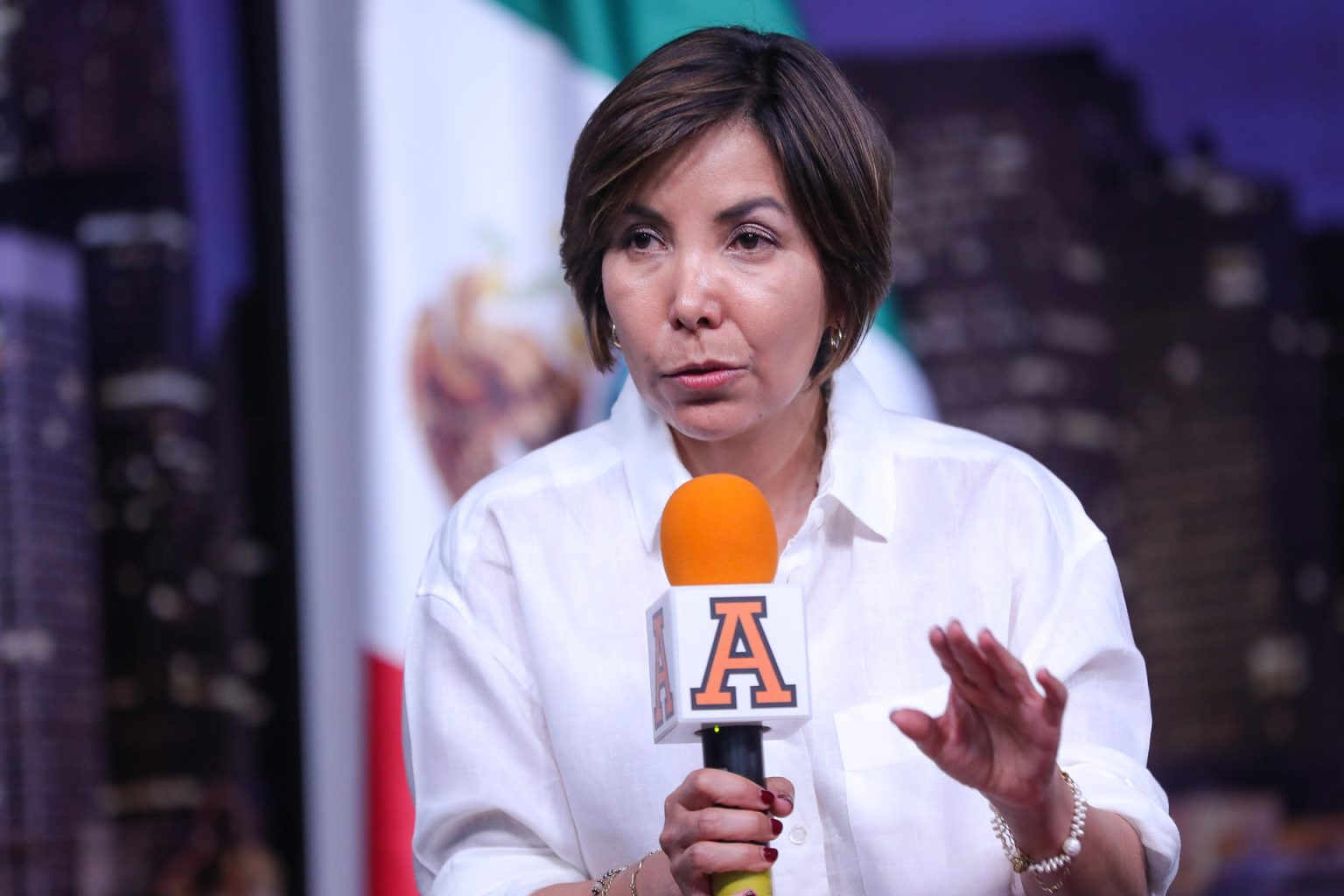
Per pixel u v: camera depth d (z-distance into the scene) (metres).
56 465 10.34
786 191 4.46
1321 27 11.14
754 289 4.41
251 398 10.59
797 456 5.20
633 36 10.15
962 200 10.80
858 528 5.02
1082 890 4.17
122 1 10.74
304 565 9.87
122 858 10.16
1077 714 4.81
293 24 10.17
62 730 10.15
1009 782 3.75
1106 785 4.49
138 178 10.64
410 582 9.71
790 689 3.71
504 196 10.02
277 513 10.54
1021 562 4.98
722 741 3.75
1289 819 10.41
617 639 4.95
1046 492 5.09
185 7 10.77
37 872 10.01
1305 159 10.97
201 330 10.61
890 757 4.77
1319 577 10.65
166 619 10.38
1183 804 10.45
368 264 9.90
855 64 10.84
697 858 3.56
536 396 9.91
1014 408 10.62
